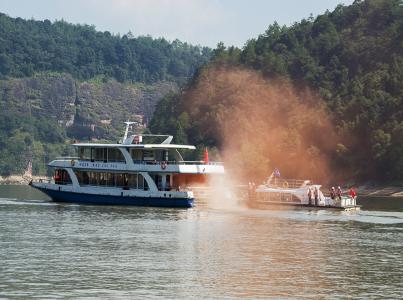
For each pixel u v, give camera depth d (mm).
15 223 98125
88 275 62938
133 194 126438
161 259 70875
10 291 57125
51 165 134750
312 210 127312
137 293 57094
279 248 78938
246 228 96438
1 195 190875
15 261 68625
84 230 91312
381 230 96062
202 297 56312
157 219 105438
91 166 130375
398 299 56625
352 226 100812
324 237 88312
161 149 130375
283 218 111188
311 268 67625
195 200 129125
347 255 74812
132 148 128250
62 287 58594
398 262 71125
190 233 90062
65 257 71125
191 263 69125
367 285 60969
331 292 58562
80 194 130750
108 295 56344
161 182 126812
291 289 59312
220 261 70438
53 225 96188
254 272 65438
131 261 69562
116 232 89812
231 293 57625
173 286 59500
